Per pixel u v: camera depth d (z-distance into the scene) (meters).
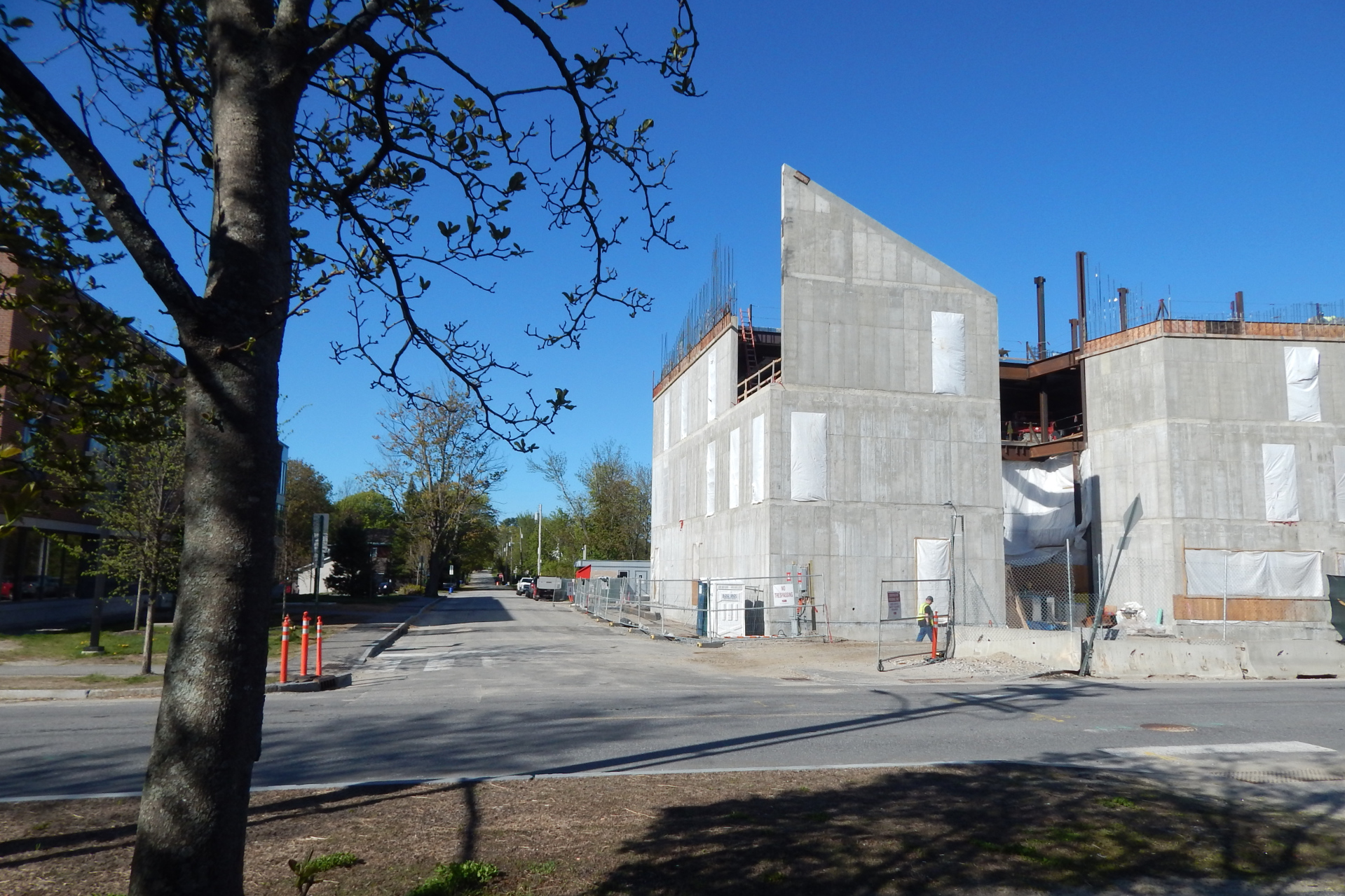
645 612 44.56
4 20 3.63
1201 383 36.22
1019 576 39.34
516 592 86.38
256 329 3.10
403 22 4.12
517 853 5.56
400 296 4.55
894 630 30.30
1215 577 35.06
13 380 3.43
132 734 10.52
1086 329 39.78
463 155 4.73
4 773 8.45
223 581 2.93
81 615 29.92
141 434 3.60
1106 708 13.32
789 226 31.78
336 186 4.56
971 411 32.12
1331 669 19.00
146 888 2.79
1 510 3.03
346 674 17.30
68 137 2.87
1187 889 5.29
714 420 38.34
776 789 7.47
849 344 31.67
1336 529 35.88
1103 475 37.91
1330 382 36.69
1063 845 5.95
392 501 59.72
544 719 11.78
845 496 30.94
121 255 3.83
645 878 5.09
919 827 6.26
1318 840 6.34
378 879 5.04
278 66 3.30
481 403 4.70
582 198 4.94
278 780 8.01
